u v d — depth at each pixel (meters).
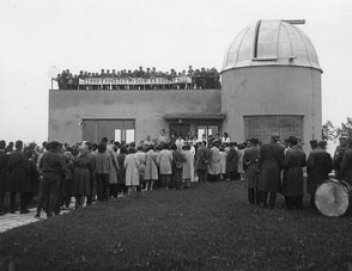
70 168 17.53
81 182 16.89
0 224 13.98
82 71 34.88
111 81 34.53
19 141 16.47
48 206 15.19
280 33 33.00
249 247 9.79
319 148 14.90
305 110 32.44
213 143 26.36
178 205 16.14
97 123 34.41
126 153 21.77
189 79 34.62
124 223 12.60
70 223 12.73
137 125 34.12
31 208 18.36
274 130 32.09
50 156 15.20
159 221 12.87
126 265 8.60
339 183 13.59
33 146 19.53
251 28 34.06
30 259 9.10
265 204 15.61
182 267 8.52
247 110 32.44
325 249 9.62
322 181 14.75
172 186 22.69
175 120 33.84
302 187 14.80
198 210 14.88
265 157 15.27
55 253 9.43
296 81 32.28
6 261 9.02
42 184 15.20
